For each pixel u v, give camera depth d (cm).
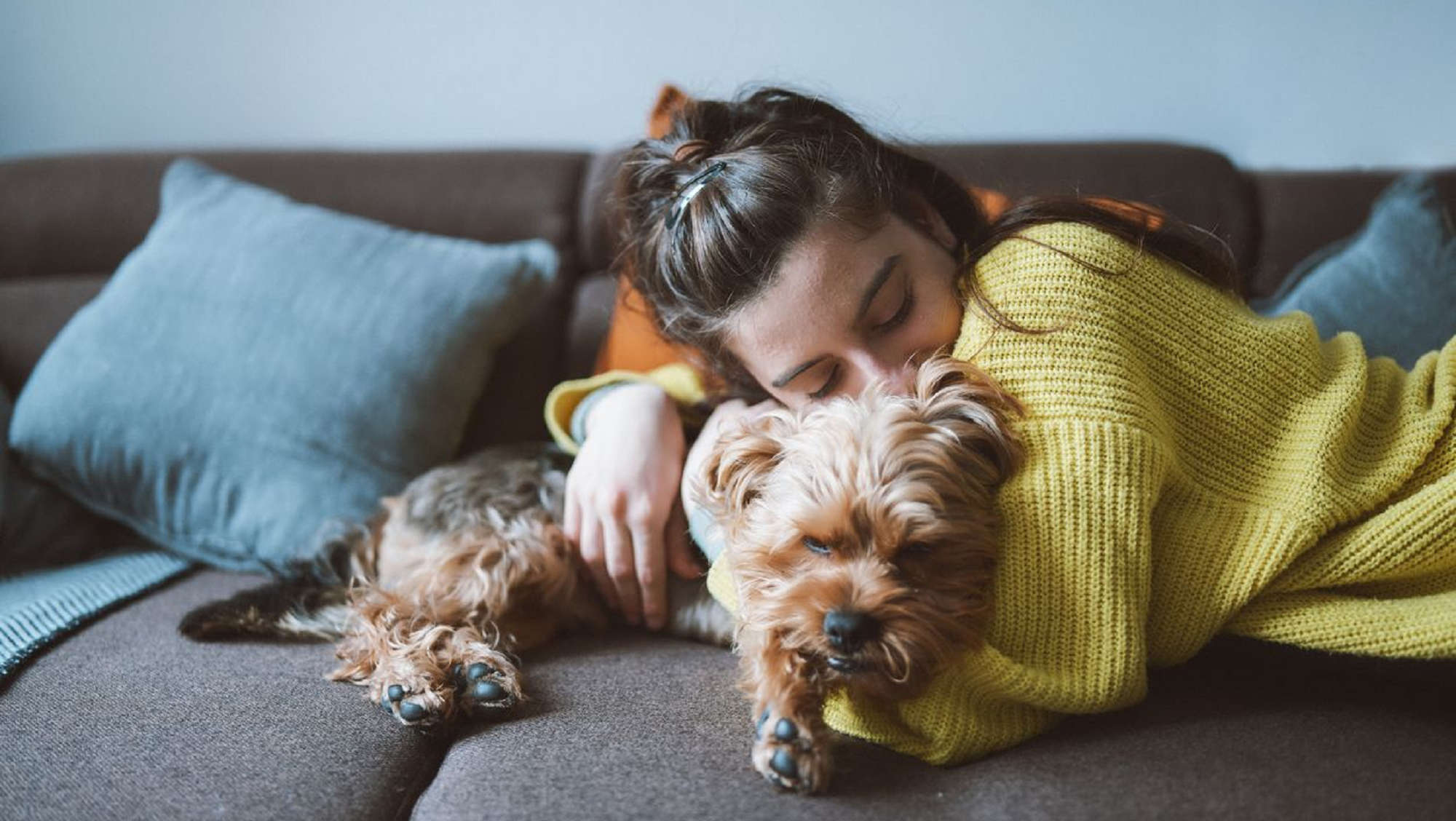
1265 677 103
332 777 95
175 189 182
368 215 189
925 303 105
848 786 89
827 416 98
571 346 182
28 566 154
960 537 92
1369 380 108
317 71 220
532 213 189
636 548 124
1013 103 204
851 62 207
